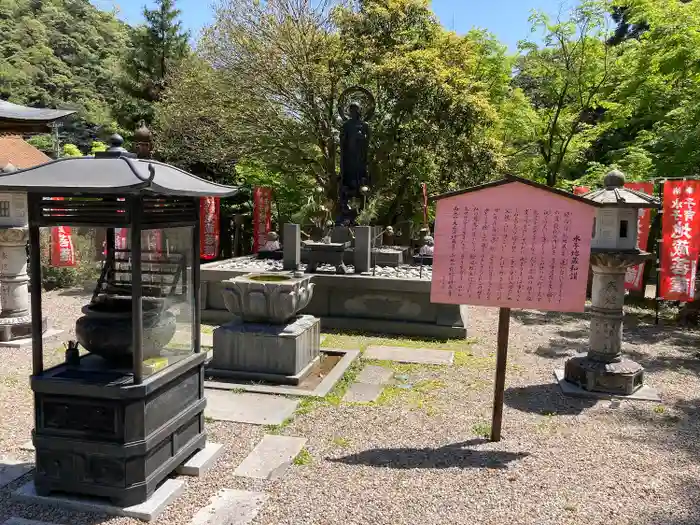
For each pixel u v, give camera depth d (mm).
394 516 3445
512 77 19172
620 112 14461
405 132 14703
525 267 4410
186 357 4008
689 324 9469
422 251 11375
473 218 4449
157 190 3180
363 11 14938
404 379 6285
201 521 3365
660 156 12211
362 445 4508
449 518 3432
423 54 13875
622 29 20344
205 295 9094
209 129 15391
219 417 5055
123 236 3814
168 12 18953
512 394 5836
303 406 5371
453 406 5449
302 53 13906
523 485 3857
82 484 3451
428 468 4098
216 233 14648
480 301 4492
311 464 4145
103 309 3734
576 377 6016
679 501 3670
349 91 12008
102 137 20906
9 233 7660
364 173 11539
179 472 3951
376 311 8633
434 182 14828
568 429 4918
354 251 9672
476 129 15023
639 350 7816
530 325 9383
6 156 10859
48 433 3463
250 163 16594
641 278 11336
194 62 16031
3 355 7141
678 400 5750
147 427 3461
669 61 10953
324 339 7996
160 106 17297
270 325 6293
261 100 14523
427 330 8305
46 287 11617
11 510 3439
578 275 4348
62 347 7500
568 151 16578
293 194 17906
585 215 4301
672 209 8688
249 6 14203
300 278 6664
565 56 15477
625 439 4707
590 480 3951
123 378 3469
